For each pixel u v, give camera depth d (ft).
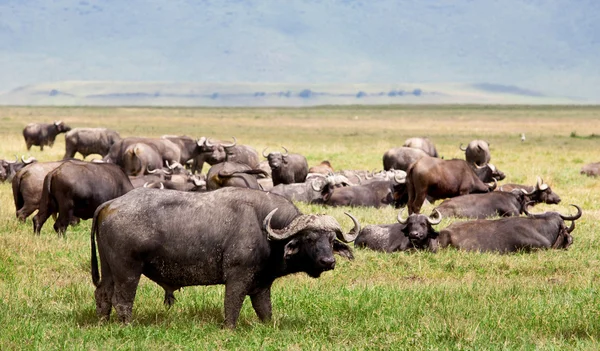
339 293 148.87
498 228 204.74
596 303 138.82
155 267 119.34
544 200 290.76
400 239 203.72
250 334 118.11
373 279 169.48
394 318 128.98
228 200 119.34
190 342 113.50
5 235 203.82
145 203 118.52
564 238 209.05
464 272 178.60
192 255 118.01
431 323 124.47
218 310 132.36
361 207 295.28
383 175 349.61
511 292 152.15
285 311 135.23
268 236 114.93
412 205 277.85
